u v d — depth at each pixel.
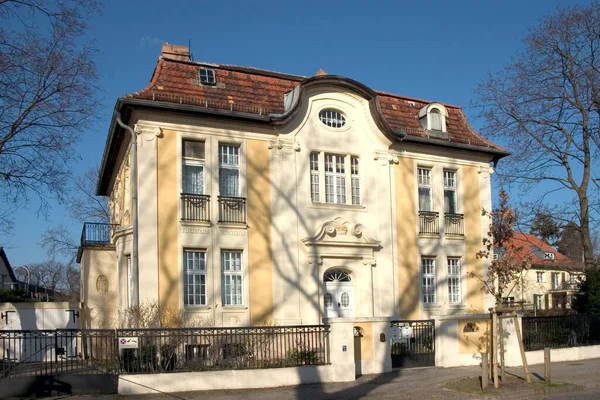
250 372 15.92
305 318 21.98
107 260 24.78
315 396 14.88
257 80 23.30
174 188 20.59
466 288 25.97
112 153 24.70
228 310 20.81
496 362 15.84
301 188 22.66
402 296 24.27
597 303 24.70
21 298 36.28
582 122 27.52
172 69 21.84
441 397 14.69
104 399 14.29
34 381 14.48
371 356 18.33
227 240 21.16
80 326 25.03
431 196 25.95
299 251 22.25
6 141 22.02
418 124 26.20
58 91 22.11
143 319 18.44
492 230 17.73
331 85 23.59
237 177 21.91
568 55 27.27
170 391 15.11
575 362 21.34
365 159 24.22
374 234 23.95
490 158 27.70
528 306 50.03
